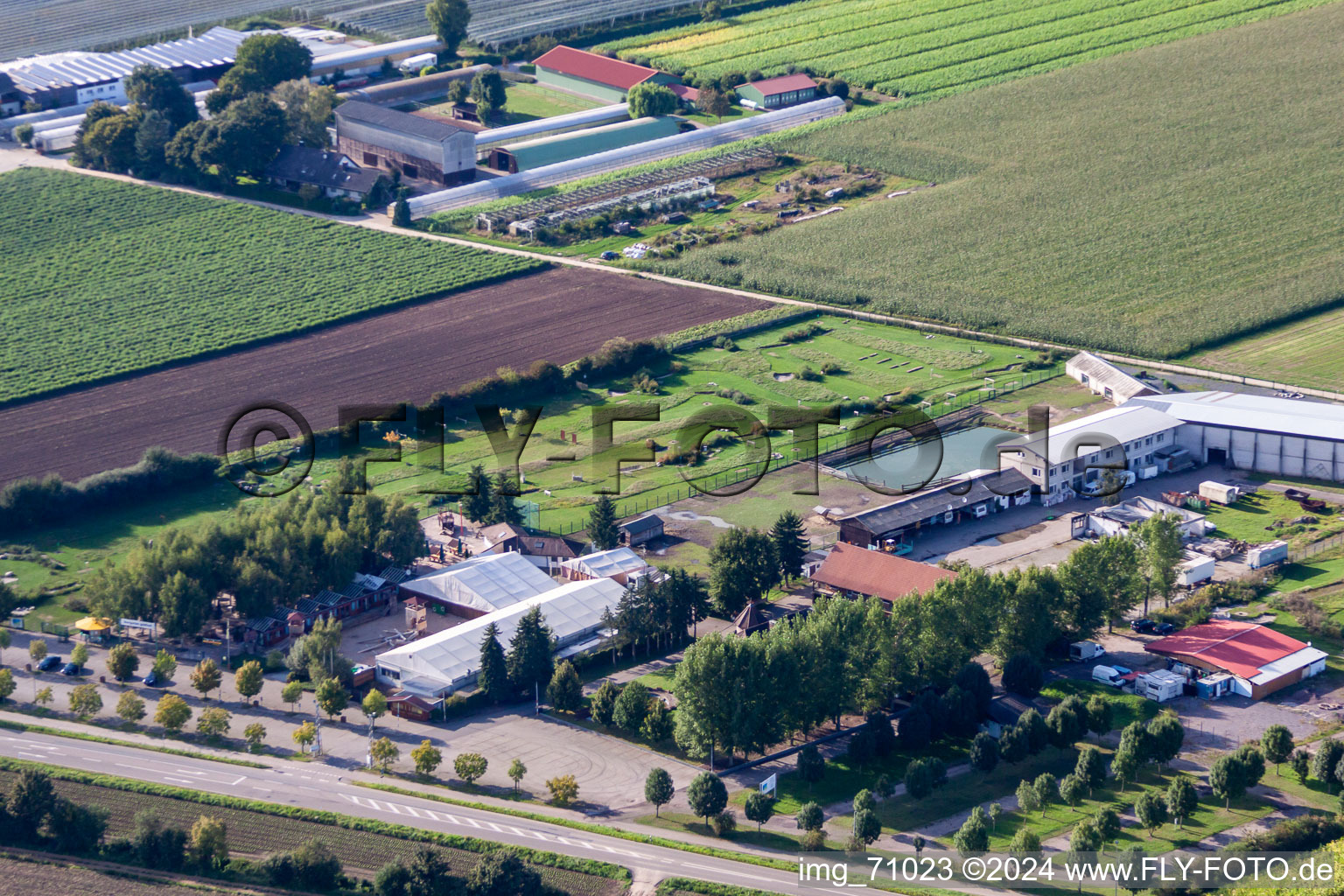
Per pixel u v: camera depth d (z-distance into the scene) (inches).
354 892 7017.7
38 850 7347.4
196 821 7490.2
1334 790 7736.2
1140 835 7401.6
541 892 6939.0
